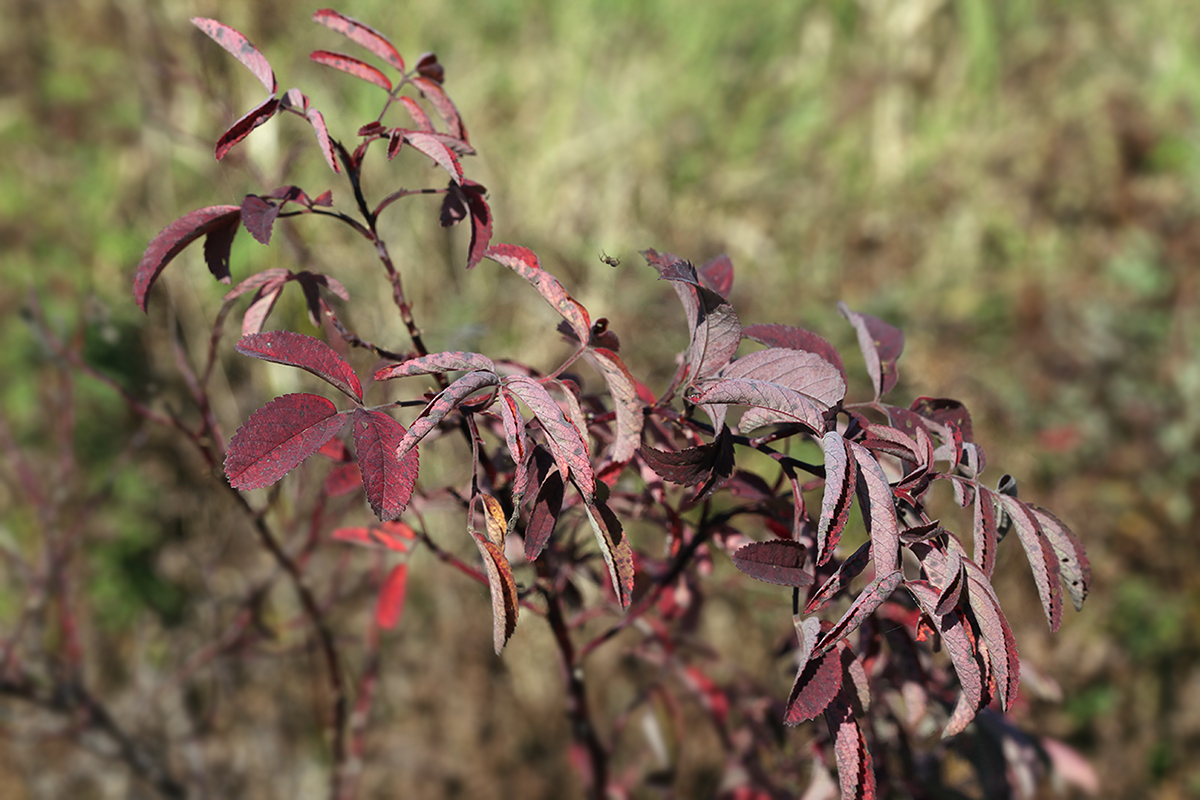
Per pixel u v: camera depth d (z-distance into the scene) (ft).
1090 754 3.41
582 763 1.90
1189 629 3.71
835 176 5.21
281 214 1.46
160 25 3.59
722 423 1.35
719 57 5.25
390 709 3.38
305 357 1.29
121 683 3.41
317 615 2.36
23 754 3.29
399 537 1.75
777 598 2.15
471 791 3.28
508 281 3.49
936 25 5.71
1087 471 4.09
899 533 1.32
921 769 1.86
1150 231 5.24
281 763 3.29
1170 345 4.62
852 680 1.34
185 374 2.05
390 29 4.01
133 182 3.91
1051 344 4.57
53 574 2.90
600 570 1.86
